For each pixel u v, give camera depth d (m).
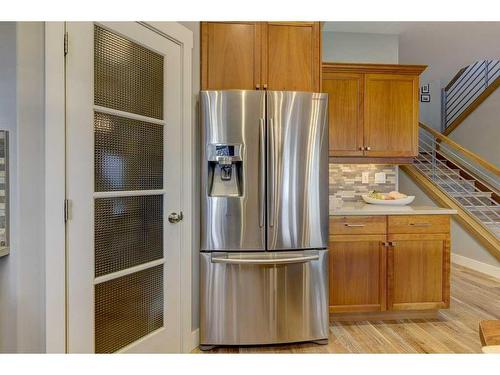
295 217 2.24
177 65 2.16
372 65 3.14
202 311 2.23
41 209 1.45
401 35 3.76
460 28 3.52
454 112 6.36
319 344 2.33
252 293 2.23
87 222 1.63
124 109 1.82
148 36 1.95
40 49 1.44
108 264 1.75
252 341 2.24
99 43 1.68
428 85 6.62
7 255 1.38
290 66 2.50
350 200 3.47
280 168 2.22
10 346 1.39
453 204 4.32
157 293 2.05
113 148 1.77
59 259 1.51
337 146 3.16
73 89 1.56
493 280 3.70
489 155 5.03
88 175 1.63
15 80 1.37
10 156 1.37
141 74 1.92
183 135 2.21
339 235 2.66
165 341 2.08
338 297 2.66
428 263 2.72
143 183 1.95
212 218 2.20
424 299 2.72
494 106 4.93
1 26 1.37
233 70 2.44
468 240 4.16
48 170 1.47
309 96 2.26
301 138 2.24
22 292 1.40
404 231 2.70
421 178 4.66
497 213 4.45
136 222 1.91
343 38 3.61
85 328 1.62
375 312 2.76
